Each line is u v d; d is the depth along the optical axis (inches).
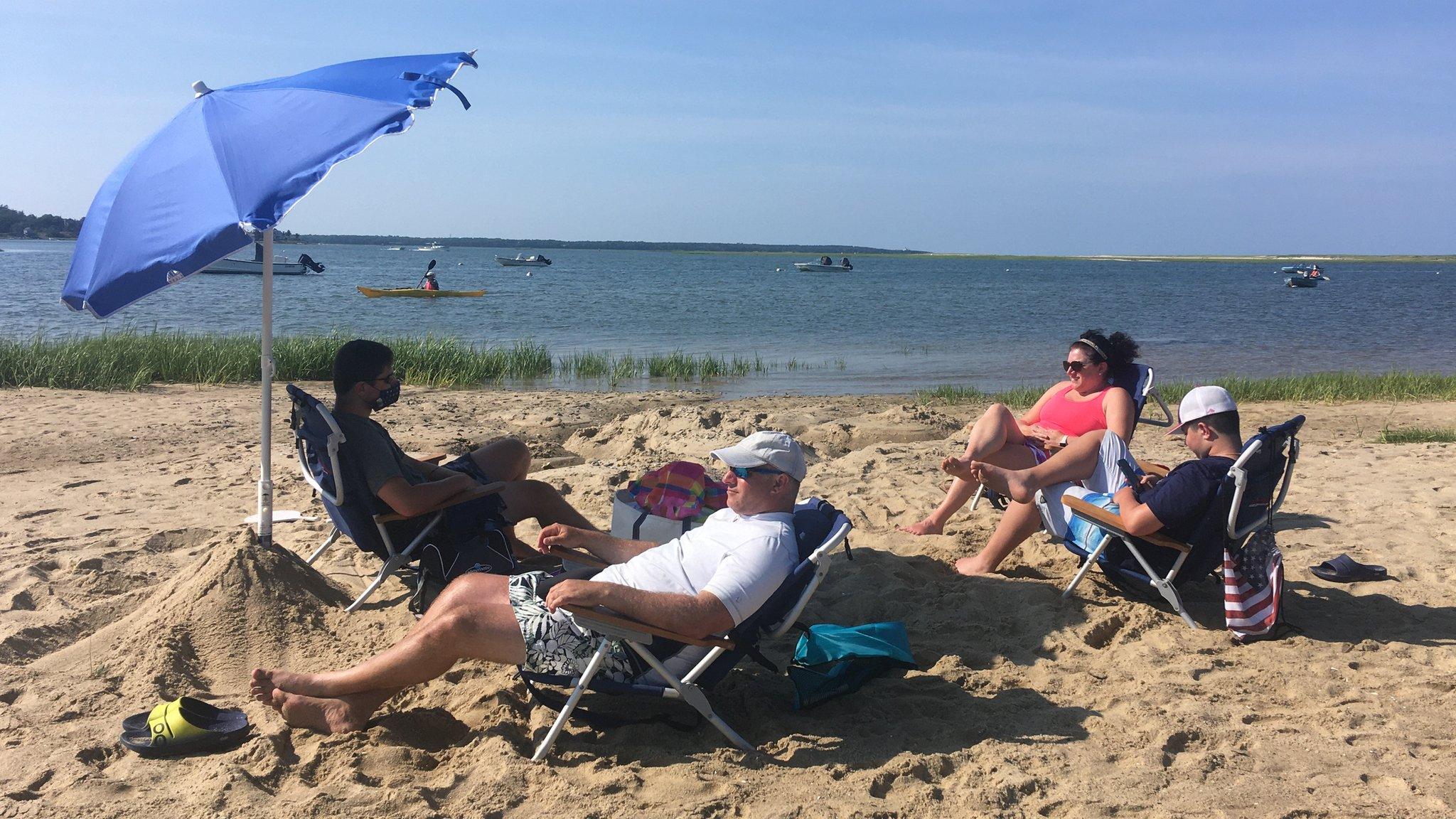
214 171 151.7
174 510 264.2
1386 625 181.6
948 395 605.6
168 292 1596.9
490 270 3700.8
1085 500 187.2
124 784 125.4
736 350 957.8
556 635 133.3
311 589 184.1
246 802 120.6
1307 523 247.1
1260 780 127.3
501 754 132.6
